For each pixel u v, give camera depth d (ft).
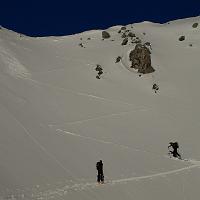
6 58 151.33
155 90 149.28
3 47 159.33
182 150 114.01
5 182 77.30
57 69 155.53
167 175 96.12
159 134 122.21
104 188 84.23
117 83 151.12
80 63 162.71
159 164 101.96
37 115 117.60
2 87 128.57
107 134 116.26
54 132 110.01
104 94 142.51
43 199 74.54
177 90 151.02
